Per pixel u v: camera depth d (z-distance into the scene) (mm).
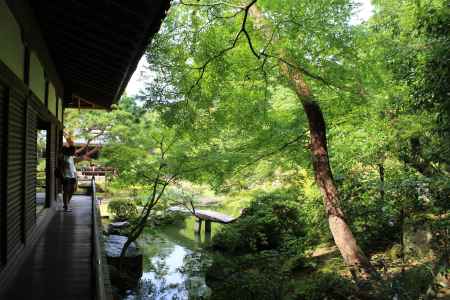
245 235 11234
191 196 12078
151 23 4863
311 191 9906
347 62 7414
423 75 5320
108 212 15875
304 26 7133
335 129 8516
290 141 8688
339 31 7129
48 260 5766
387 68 6789
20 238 5637
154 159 10547
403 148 7055
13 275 5027
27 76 5688
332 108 8336
